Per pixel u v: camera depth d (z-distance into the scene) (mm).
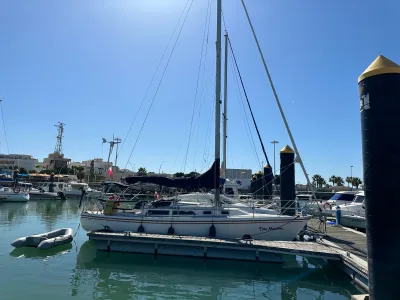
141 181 13406
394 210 4758
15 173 45594
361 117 5270
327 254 9578
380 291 4812
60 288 8031
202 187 13055
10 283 8297
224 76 21703
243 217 12398
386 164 4844
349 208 17875
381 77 4969
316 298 7723
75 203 36125
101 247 11938
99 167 95500
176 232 12570
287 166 14281
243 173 40688
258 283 8781
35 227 18031
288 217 12242
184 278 9125
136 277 9133
